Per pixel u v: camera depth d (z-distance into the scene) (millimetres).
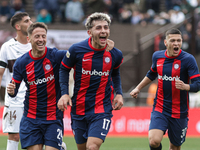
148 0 50062
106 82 15797
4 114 18891
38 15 45906
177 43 17250
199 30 46094
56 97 15688
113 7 48562
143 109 35562
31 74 15500
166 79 17672
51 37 41156
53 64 15633
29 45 19172
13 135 18891
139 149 27000
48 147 15250
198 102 37938
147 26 44531
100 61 15594
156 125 17453
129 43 43688
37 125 15469
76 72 15836
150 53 44094
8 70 18984
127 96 40250
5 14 47719
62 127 15891
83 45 15648
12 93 15430
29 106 15703
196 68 17359
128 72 42750
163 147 27766
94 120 15539
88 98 15711
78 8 45688
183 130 17891
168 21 45812
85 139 16172
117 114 35562
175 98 17609
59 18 47469
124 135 35312
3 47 18797
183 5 49219
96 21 15094
